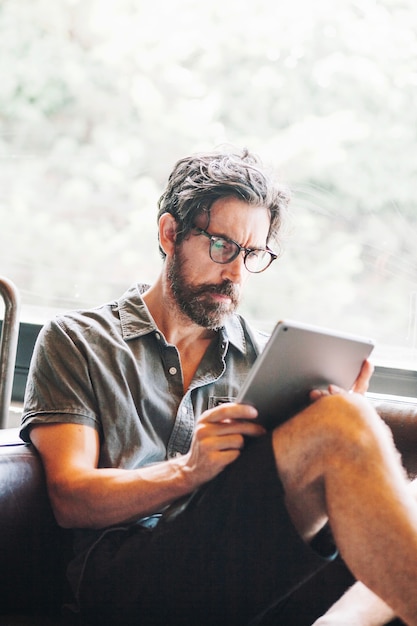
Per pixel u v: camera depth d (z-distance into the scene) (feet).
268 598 3.99
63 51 7.41
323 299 6.87
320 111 6.84
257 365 3.83
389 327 6.73
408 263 6.72
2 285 5.72
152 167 7.24
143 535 4.28
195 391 5.06
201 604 4.10
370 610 4.12
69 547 4.78
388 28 6.69
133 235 7.29
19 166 7.55
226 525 3.95
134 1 7.22
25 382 7.01
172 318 5.04
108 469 4.47
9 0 7.52
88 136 7.38
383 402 5.28
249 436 4.09
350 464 3.68
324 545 4.03
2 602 4.45
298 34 6.86
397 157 6.72
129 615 4.25
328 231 6.86
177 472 4.18
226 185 4.82
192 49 7.11
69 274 7.42
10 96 7.57
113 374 4.83
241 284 4.92
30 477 4.54
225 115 7.06
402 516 3.55
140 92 7.24
